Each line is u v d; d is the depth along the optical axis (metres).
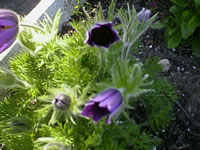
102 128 0.34
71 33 0.55
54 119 0.32
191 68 0.49
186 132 0.44
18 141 0.38
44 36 0.39
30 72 0.42
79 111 0.31
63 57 0.40
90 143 0.35
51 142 0.34
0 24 0.35
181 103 0.46
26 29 0.38
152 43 0.52
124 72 0.29
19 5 0.61
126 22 0.37
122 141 0.37
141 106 0.44
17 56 0.45
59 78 0.39
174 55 0.50
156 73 0.44
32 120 0.38
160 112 0.38
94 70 0.39
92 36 0.28
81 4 0.57
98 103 0.26
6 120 0.37
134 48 0.43
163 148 0.43
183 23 0.46
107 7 0.57
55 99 0.31
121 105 0.28
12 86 0.38
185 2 0.47
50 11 0.52
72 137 0.36
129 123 0.38
